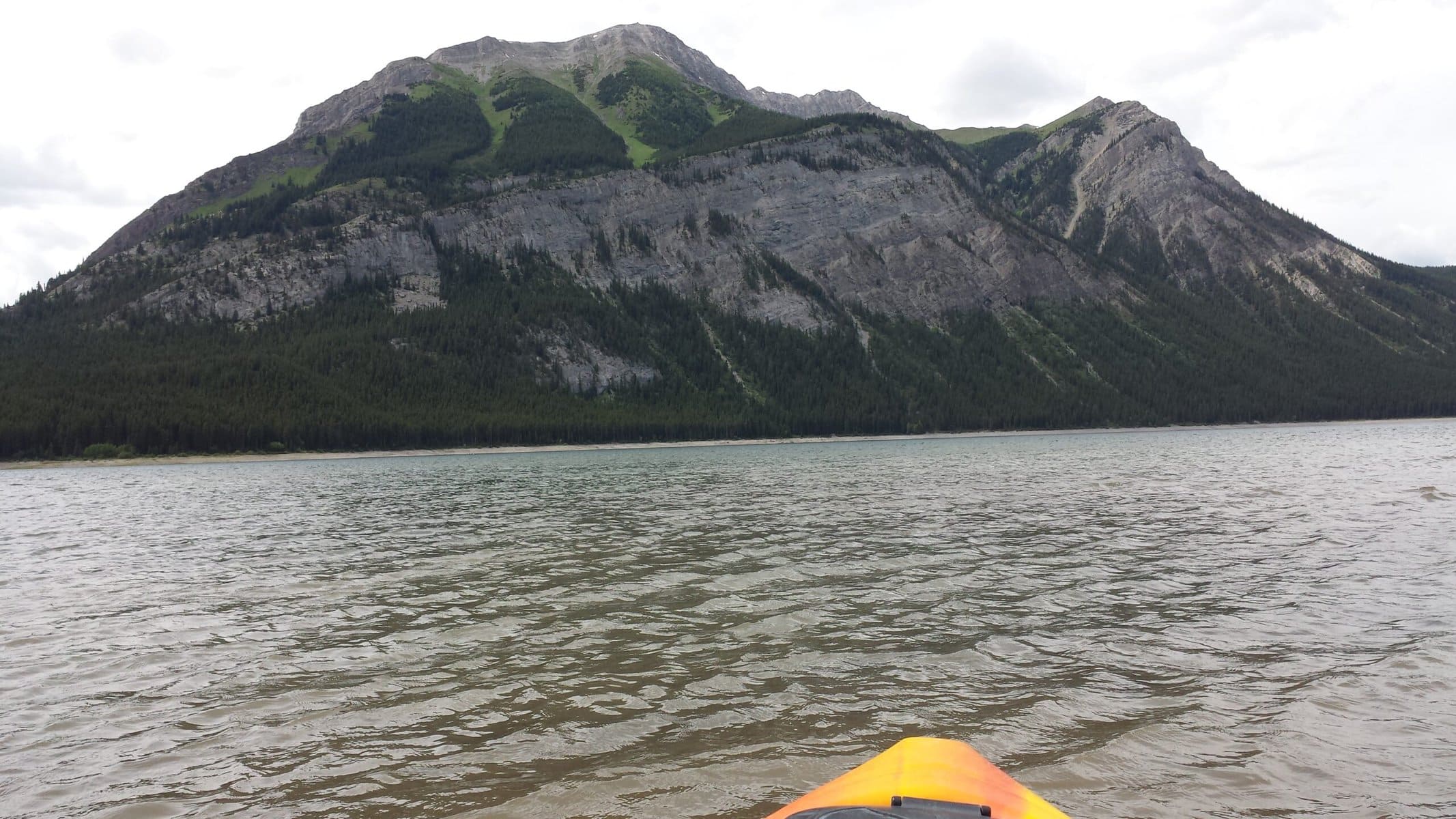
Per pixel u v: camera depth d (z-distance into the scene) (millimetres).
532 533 34531
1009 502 43062
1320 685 13836
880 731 12133
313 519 42562
